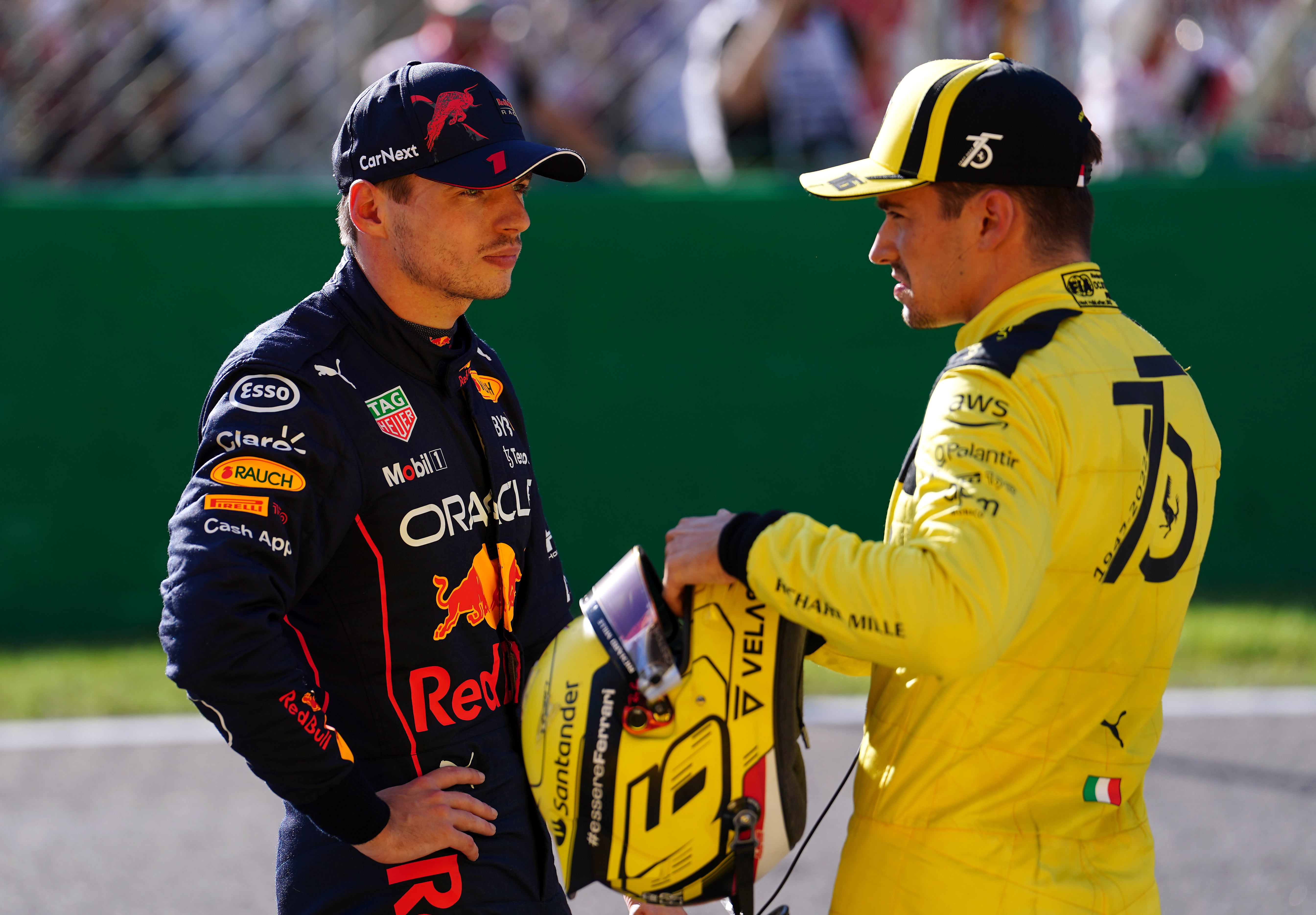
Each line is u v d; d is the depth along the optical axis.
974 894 6.20
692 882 6.40
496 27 24.08
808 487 24.41
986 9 24.94
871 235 23.95
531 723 6.70
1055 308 6.33
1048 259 6.45
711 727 6.25
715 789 6.25
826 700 18.72
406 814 7.10
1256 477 24.86
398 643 7.38
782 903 13.23
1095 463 6.03
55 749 17.39
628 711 6.30
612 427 24.06
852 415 24.28
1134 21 25.62
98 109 23.98
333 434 7.07
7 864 14.05
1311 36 25.72
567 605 8.63
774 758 6.32
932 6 23.53
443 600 7.48
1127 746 6.45
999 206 6.36
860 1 24.59
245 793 16.05
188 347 22.89
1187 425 6.50
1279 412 24.78
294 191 23.88
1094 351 6.22
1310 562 25.02
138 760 17.03
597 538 24.19
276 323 7.40
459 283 7.42
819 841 14.58
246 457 6.85
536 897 7.78
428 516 7.43
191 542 6.76
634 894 6.51
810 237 23.92
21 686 19.84
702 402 24.12
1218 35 26.27
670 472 24.20
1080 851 6.31
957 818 6.28
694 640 6.31
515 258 7.60
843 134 24.36
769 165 24.56
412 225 7.34
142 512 22.97
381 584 7.32
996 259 6.48
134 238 22.62
